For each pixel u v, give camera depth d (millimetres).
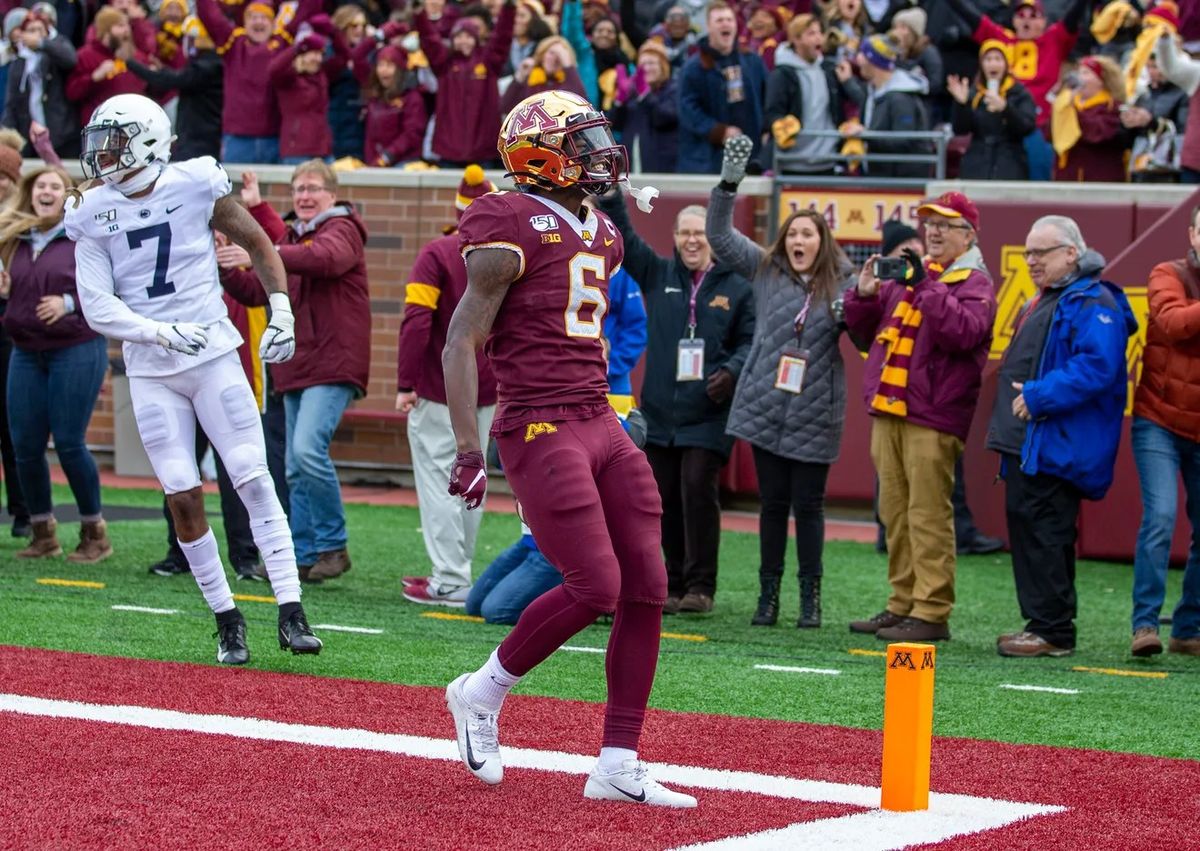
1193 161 26109
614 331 18375
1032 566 17516
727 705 14062
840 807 10445
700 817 10117
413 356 19188
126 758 11297
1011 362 17609
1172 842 9859
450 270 19094
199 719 12562
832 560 25062
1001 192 27172
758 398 18766
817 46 29578
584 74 31875
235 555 20516
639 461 10664
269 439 21203
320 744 11891
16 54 33656
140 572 20859
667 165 30516
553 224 10453
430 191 31531
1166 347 17375
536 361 10445
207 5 32156
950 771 11648
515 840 9508
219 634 14945
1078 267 17469
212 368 14625
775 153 29219
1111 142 27828
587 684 14672
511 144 10539
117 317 14250
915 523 18062
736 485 30641
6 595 18453
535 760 11586
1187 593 17922
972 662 16938
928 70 29922
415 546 24594
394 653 15867
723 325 19344
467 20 31422
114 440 33219
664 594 10570
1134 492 25594
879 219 28656
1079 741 13023
